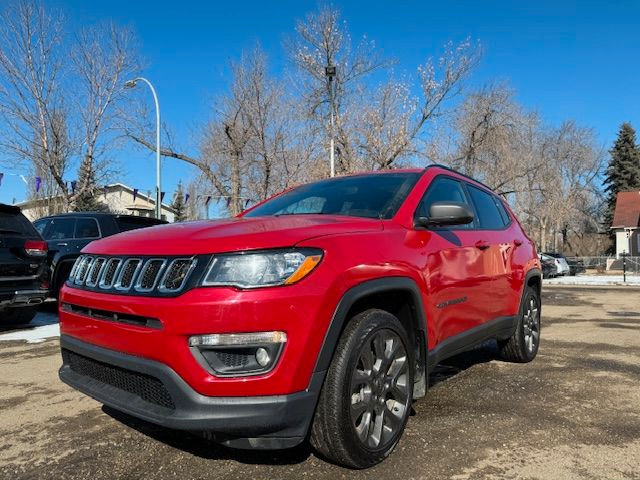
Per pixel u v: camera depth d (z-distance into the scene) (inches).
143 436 129.5
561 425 137.2
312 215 132.9
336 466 112.1
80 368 122.4
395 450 120.7
